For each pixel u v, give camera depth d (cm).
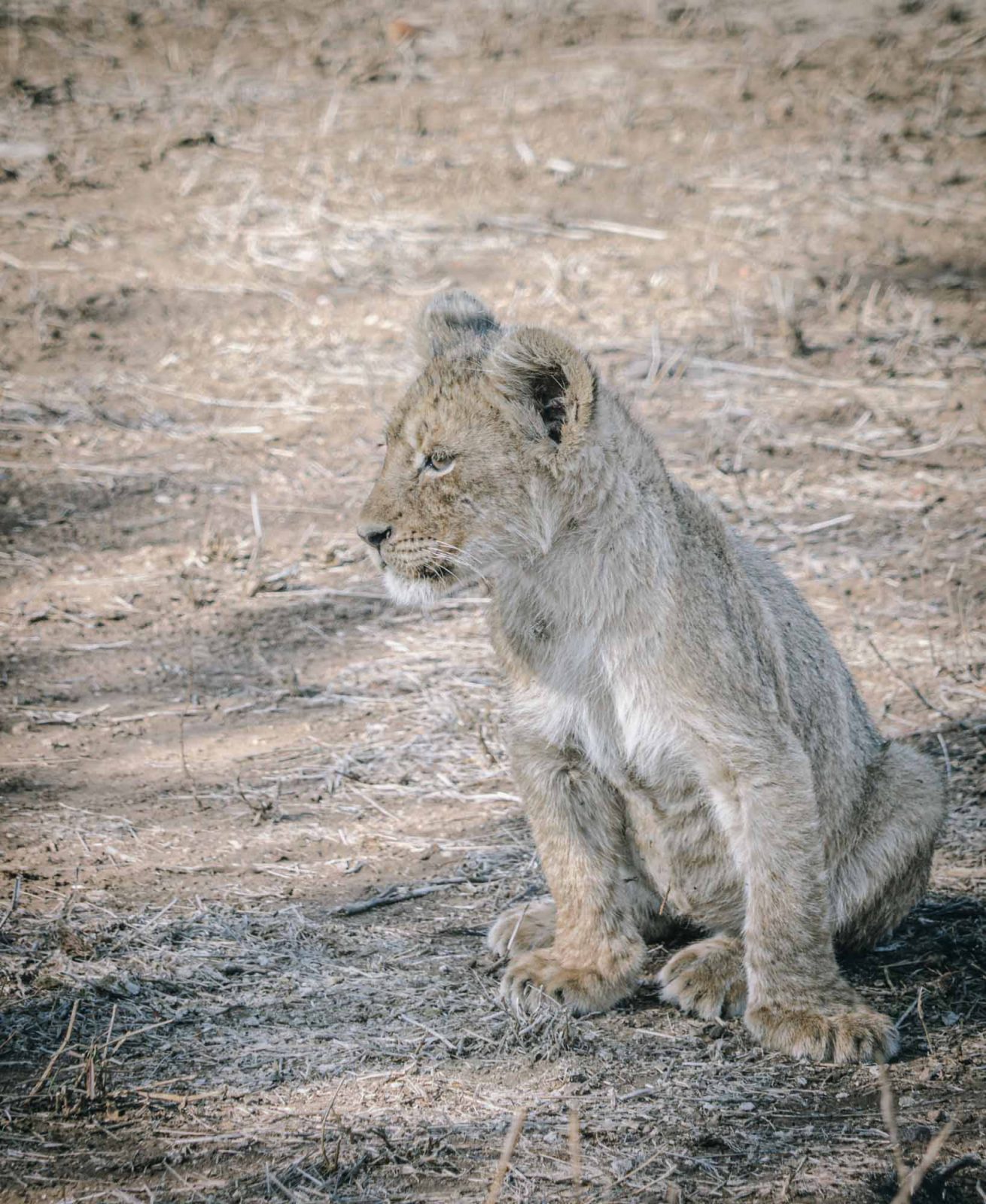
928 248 2044
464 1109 661
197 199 2200
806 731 802
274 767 1037
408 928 838
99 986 752
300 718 1114
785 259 2012
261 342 1820
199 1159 621
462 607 1310
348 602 1311
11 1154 624
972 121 2461
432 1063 699
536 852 928
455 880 895
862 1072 695
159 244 2062
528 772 789
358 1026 732
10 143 2356
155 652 1219
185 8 3112
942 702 1105
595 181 2255
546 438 765
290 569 1362
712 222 2122
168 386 1725
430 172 2291
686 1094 676
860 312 1873
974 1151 628
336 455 1582
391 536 793
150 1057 699
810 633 841
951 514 1428
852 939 825
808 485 1491
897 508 1443
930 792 838
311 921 838
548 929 820
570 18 3064
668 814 778
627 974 773
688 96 2591
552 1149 629
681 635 735
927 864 832
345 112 2536
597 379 752
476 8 3156
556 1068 700
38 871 882
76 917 825
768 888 729
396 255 2023
